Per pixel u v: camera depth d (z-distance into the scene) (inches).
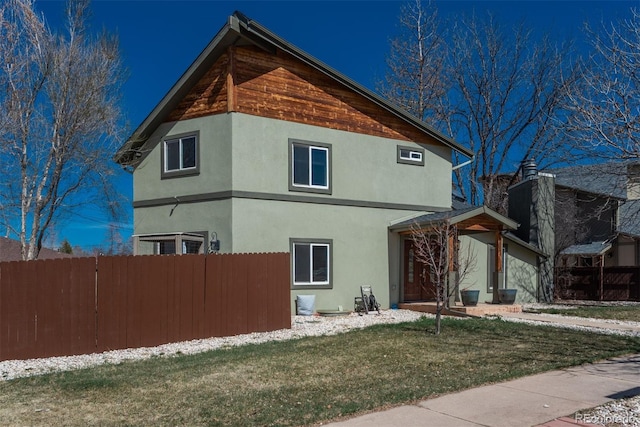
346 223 666.8
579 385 297.6
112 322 436.8
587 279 890.7
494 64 1278.3
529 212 866.1
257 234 599.5
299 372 333.1
